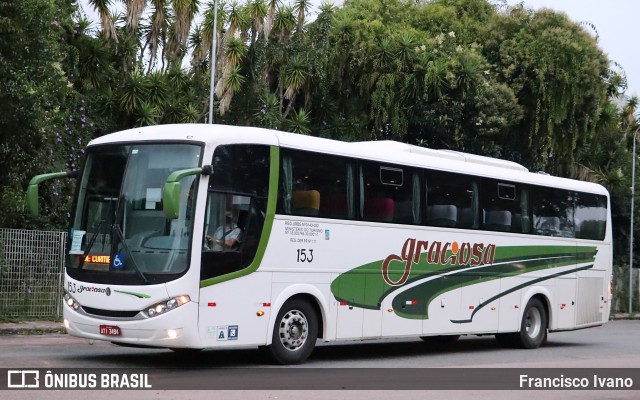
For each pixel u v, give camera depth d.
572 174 38.47
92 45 28.30
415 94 33.03
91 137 27.05
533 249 19.19
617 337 24.05
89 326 12.68
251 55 31.47
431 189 16.59
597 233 21.33
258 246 13.24
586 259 20.86
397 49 33.06
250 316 13.09
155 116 28.19
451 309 16.92
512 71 34.56
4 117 19.41
